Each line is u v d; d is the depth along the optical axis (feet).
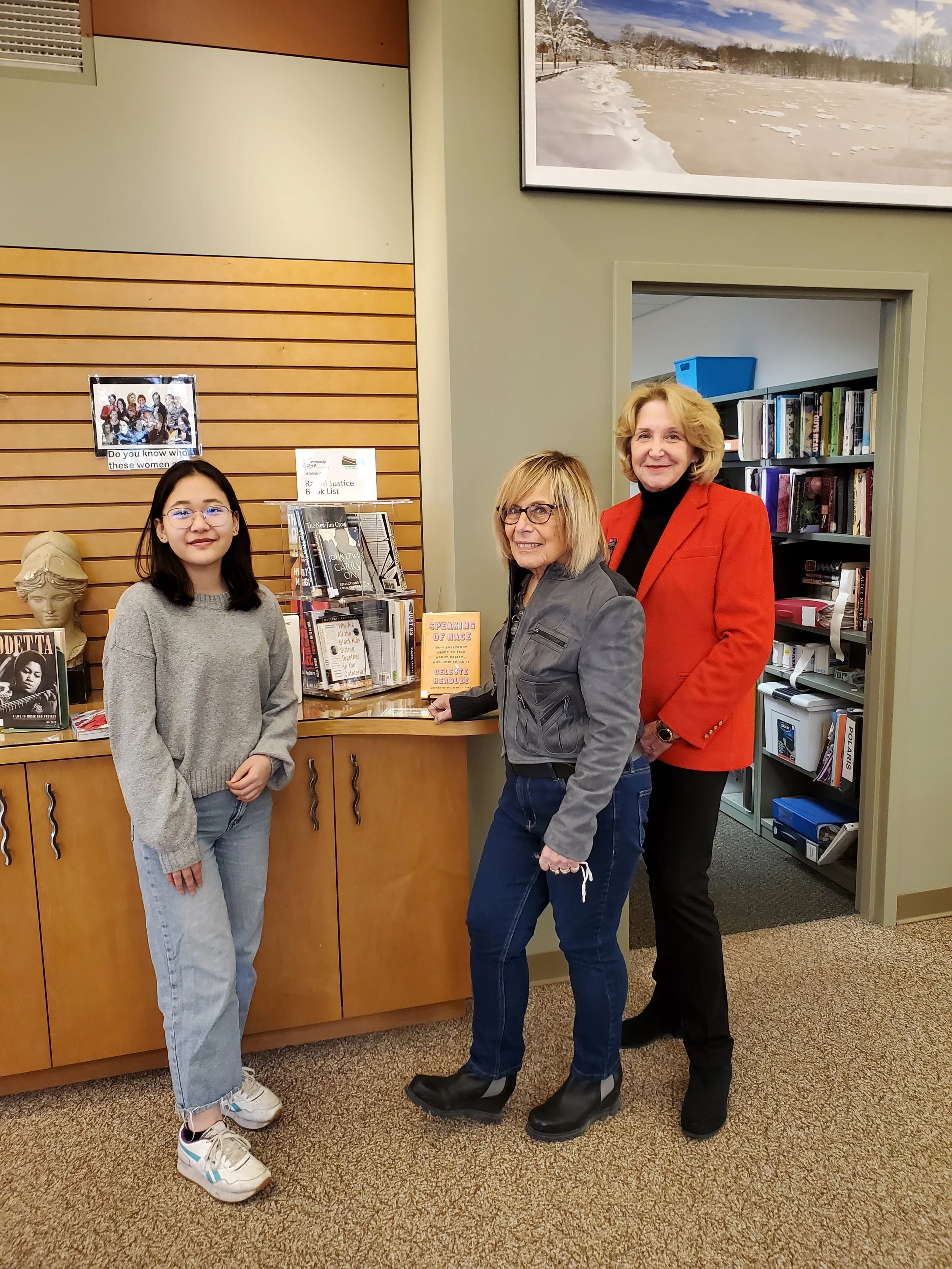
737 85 7.83
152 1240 5.46
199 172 8.11
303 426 8.64
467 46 7.34
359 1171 6.01
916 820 9.51
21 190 7.74
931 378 8.88
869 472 10.11
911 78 8.22
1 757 6.31
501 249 7.61
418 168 8.43
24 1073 6.89
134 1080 7.12
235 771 5.90
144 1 7.79
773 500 11.82
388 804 7.28
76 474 8.15
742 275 8.16
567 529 5.58
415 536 9.09
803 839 11.11
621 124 7.63
